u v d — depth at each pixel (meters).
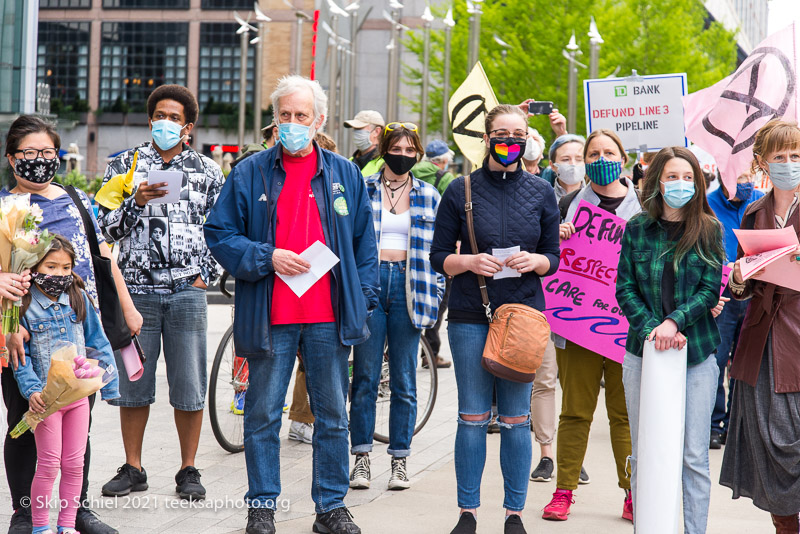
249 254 6.43
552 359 8.58
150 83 66.06
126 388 7.52
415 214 8.29
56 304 6.10
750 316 6.40
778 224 6.39
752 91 9.10
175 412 7.62
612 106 9.71
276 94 6.61
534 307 6.70
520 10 37.06
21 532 6.18
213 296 24.78
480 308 6.63
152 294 7.47
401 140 8.14
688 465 6.01
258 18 39.06
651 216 6.15
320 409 6.75
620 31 35.81
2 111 24.52
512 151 6.52
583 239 7.62
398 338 8.27
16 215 5.87
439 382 13.73
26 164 6.12
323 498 6.74
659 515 5.78
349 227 6.77
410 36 45.53
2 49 24.80
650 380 5.89
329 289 6.68
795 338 6.12
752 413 6.35
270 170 6.73
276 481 6.68
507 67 37.34
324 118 6.76
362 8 54.62
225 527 6.83
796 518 6.34
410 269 8.23
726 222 10.04
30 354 6.03
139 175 7.54
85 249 6.42
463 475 6.70
